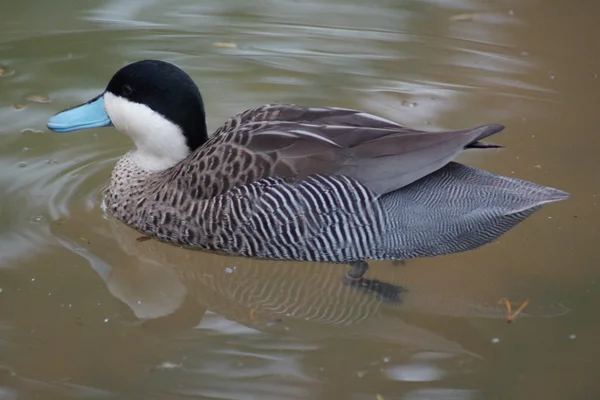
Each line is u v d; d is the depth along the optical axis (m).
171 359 9.11
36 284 10.11
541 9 17.48
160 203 11.04
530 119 13.74
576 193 12.10
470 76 14.98
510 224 10.35
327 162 10.36
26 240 10.80
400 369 9.12
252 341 9.52
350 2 17.59
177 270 10.92
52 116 12.47
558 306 10.23
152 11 17.00
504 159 12.76
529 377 9.02
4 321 9.49
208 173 10.65
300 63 15.26
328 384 8.82
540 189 10.30
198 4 17.36
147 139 11.48
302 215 10.38
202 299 10.37
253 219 10.46
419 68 15.20
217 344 9.41
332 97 14.16
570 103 14.23
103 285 10.25
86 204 11.68
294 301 10.54
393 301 10.52
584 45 16.16
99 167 12.51
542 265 10.98
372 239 10.51
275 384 8.78
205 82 14.58
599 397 8.73
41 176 12.10
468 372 9.09
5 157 12.40
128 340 9.38
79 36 15.86
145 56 15.27
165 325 9.70
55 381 8.70
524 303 10.32
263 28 16.47
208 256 11.05
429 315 10.23
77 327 9.50
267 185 10.37
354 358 9.29
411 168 10.22
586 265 10.94
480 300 10.47
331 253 10.65
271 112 11.16
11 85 14.16
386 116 13.59
